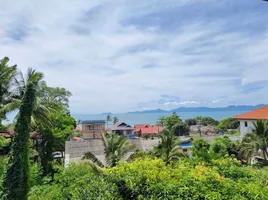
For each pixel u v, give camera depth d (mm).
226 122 66562
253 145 23031
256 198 5043
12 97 17453
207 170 6551
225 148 26469
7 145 18625
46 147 23344
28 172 11266
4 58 17781
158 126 71250
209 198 5125
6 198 10336
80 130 57969
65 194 7152
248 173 6961
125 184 6398
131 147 17312
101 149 20609
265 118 28734
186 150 30219
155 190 5785
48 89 29141
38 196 10102
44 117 17641
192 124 83938
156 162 7508
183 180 5922
